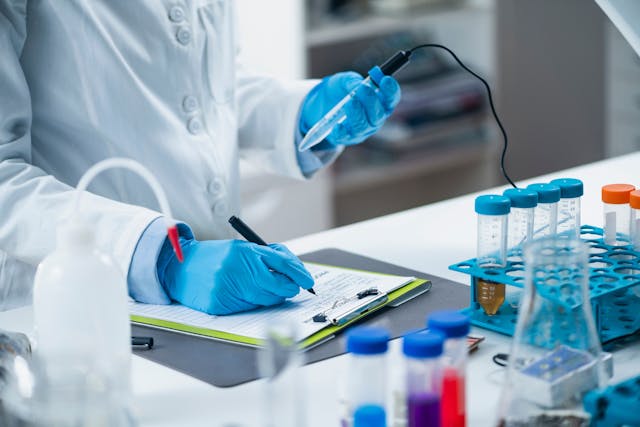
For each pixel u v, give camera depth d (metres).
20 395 0.90
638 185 1.90
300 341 1.21
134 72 1.63
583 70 3.88
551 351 0.98
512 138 3.89
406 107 3.66
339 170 3.67
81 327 1.00
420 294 1.40
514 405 0.97
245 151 1.89
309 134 1.60
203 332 1.26
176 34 1.66
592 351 0.99
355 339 0.91
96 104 1.59
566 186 1.34
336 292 1.39
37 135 1.60
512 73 3.82
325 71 3.91
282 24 3.25
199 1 1.69
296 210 3.23
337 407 1.05
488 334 1.25
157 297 1.37
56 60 1.57
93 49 1.58
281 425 0.88
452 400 0.95
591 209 1.74
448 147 3.79
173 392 1.11
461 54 3.88
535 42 3.81
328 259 1.58
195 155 1.68
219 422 1.03
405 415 0.93
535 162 3.97
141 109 1.62
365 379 0.91
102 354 0.96
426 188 4.20
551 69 3.85
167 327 1.29
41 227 1.37
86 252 1.01
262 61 3.24
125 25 1.61
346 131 1.59
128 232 1.36
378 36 3.91
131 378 1.12
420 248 1.63
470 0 3.76
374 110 1.53
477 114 3.82
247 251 1.33
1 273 1.62
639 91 3.69
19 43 1.52
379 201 4.18
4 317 1.39
